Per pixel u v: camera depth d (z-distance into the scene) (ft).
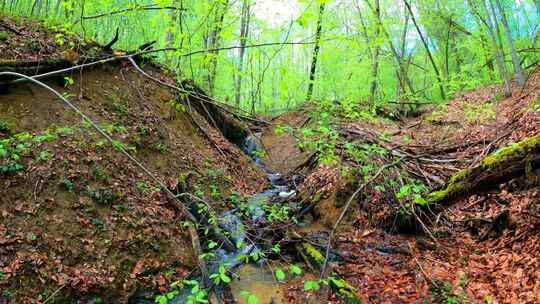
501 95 53.11
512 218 20.59
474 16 54.80
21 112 22.29
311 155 37.27
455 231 23.02
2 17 28.48
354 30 40.04
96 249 18.30
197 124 35.83
